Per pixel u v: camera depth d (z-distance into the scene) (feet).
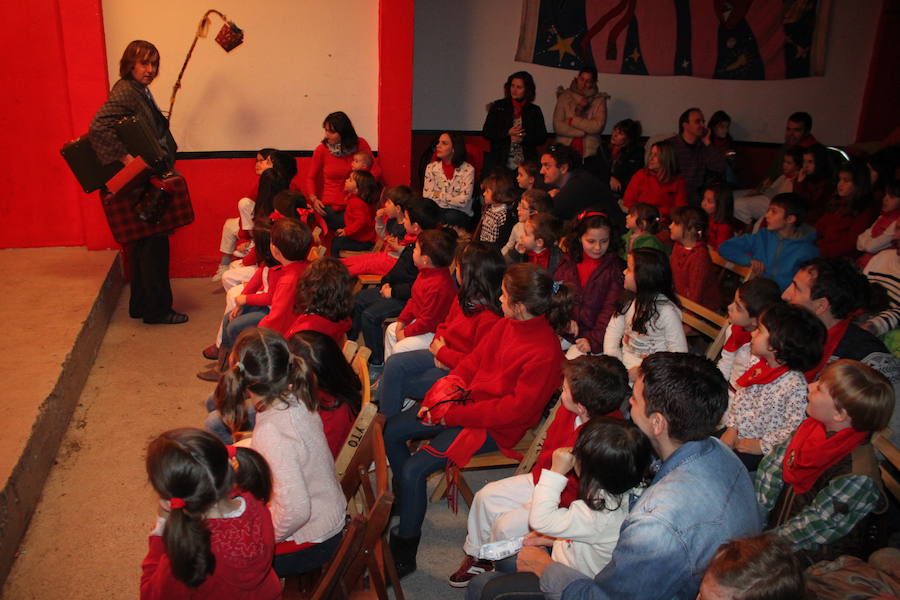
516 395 8.66
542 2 24.04
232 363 6.79
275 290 12.48
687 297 13.04
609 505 6.53
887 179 15.40
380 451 6.96
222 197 19.03
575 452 6.58
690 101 26.18
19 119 16.93
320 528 7.13
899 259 12.69
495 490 8.27
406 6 18.61
